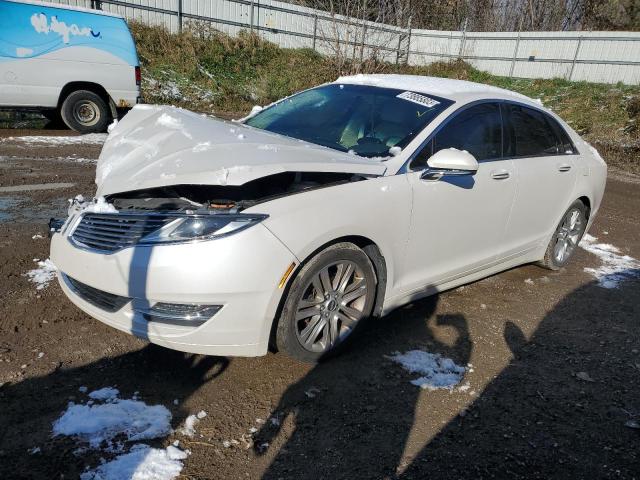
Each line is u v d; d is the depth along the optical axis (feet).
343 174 10.43
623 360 11.69
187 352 9.25
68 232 9.92
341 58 67.26
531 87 74.79
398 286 11.40
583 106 63.36
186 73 57.16
